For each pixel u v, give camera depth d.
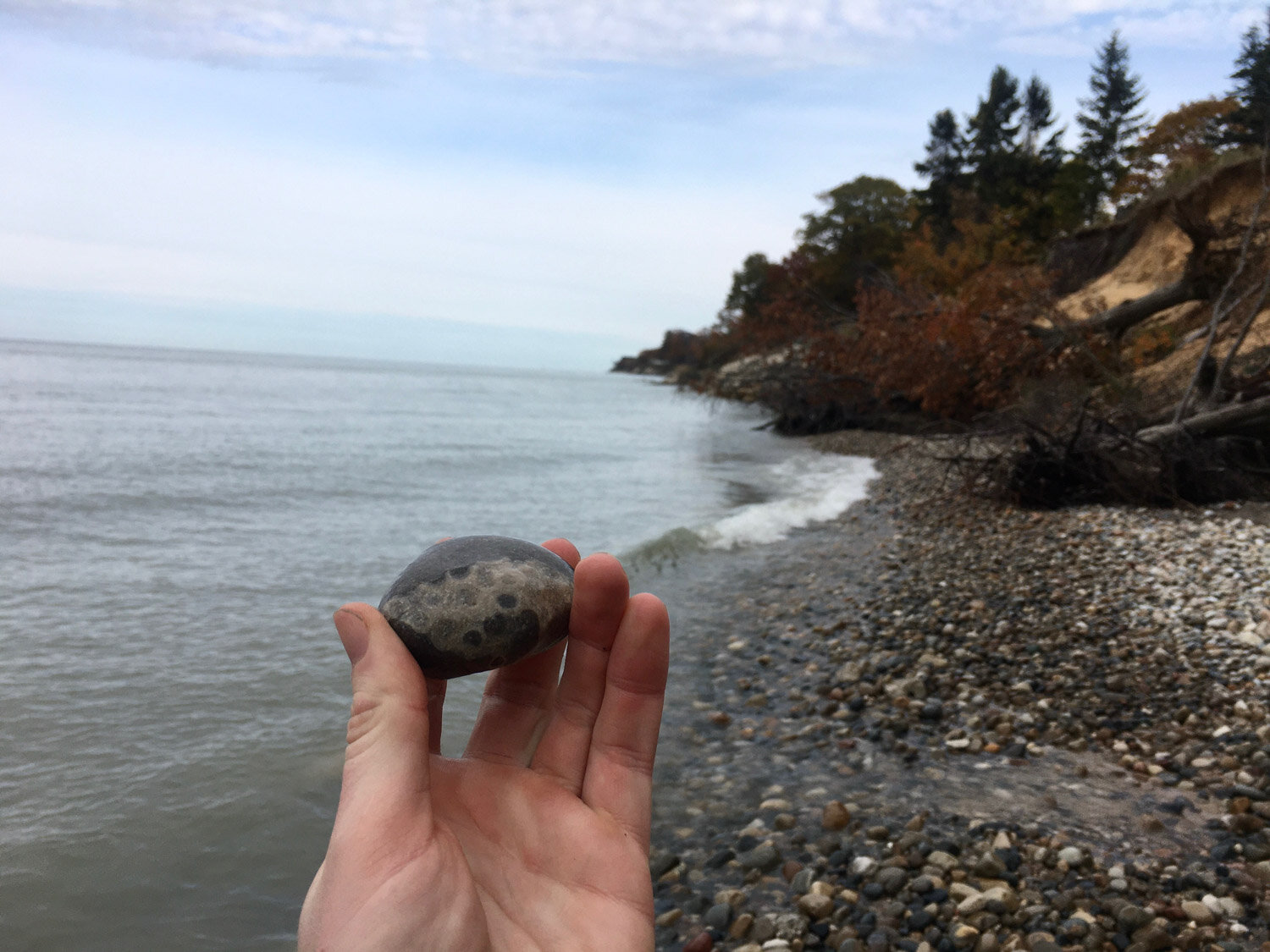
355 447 23.81
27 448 19.23
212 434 25.53
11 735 4.52
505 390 82.69
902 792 4.09
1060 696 5.14
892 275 39.66
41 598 7.41
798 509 12.63
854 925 3.11
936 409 19.92
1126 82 58.19
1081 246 29.72
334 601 7.67
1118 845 3.50
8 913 3.09
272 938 3.07
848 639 6.48
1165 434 11.32
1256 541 8.07
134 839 3.60
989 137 58.66
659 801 4.11
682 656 6.27
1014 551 8.85
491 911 1.28
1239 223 14.84
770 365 29.36
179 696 5.16
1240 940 2.86
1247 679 5.03
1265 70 28.30
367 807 1.19
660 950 3.03
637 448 24.78
